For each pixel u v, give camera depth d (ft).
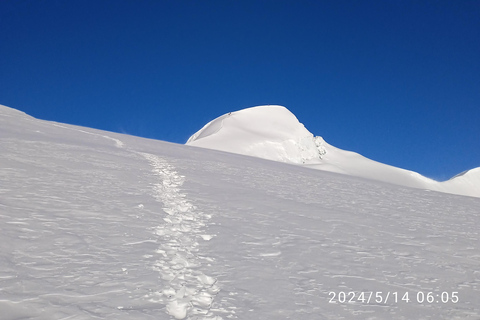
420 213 48.21
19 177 38.32
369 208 47.91
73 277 18.52
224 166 76.23
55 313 15.19
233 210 37.88
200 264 22.62
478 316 19.61
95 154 61.93
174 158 77.46
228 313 17.12
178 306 16.99
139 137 123.85
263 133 362.74
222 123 368.68
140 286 18.43
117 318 15.39
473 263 28.60
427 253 30.07
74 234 24.49
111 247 23.13
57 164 48.19
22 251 20.77
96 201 33.65
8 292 16.33
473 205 61.36
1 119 90.07
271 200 45.16
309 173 87.30
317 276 22.88
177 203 37.81
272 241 28.89
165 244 25.03
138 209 33.04
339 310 18.74
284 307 18.37
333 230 34.24
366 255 27.91
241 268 22.75
